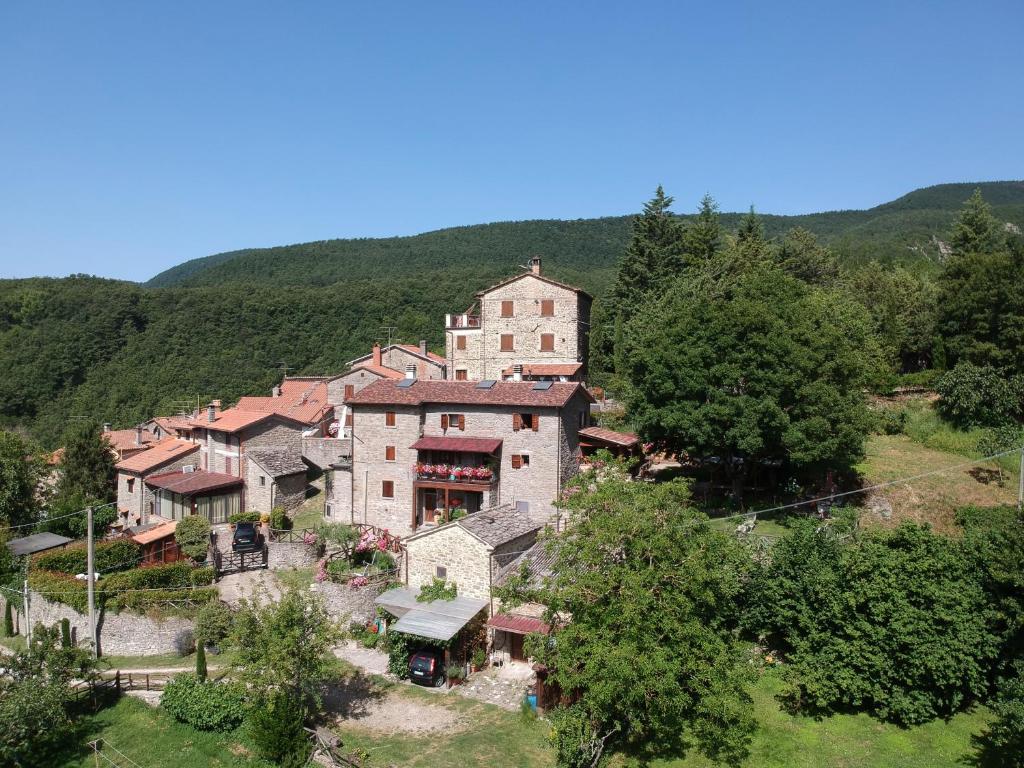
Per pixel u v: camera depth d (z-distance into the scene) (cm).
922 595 2291
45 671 2853
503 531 3266
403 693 2873
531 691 2806
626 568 2316
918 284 6519
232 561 4078
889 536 2486
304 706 2739
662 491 2458
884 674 2311
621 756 2352
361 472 4431
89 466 5550
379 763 2397
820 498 3709
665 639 2312
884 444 4478
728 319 3709
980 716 2305
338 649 3269
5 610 3981
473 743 2480
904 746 2214
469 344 5881
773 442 3647
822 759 2203
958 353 4872
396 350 6550
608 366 6406
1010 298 4600
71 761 2648
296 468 4981
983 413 4362
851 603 2334
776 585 2562
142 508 5272
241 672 2741
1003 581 2189
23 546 4491
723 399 3569
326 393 6400
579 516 2702
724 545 2450
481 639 3058
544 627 2778
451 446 4059
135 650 3412
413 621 2919
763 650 2727
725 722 2297
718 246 7212
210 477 5047
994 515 3247
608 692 2112
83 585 3616
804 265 6481
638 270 6662
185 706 2816
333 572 3559
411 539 3328
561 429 4072
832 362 3616
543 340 5659
